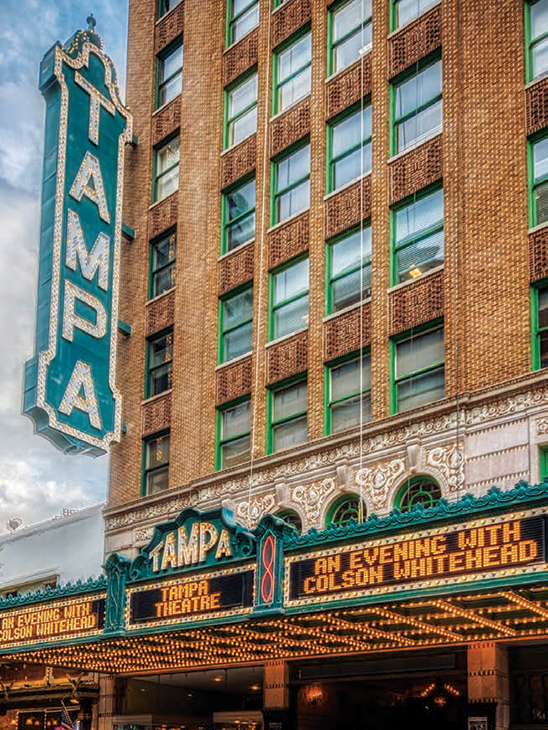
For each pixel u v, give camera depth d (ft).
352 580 57.98
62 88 96.63
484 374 73.82
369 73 90.53
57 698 102.37
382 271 83.76
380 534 57.16
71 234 93.76
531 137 76.07
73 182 95.45
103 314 94.73
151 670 92.12
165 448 102.47
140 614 71.15
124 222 114.01
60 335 90.02
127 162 116.06
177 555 69.51
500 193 76.69
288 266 93.76
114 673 94.84
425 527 55.01
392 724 79.00
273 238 95.40
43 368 87.35
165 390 104.17
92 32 103.86
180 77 113.91
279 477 86.48
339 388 85.56
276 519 62.64
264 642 73.82
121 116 103.96
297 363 89.15
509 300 73.72
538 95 76.13
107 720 95.04
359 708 81.71
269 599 62.03
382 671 75.97
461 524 53.31
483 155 78.79
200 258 103.14
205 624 66.23
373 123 88.33
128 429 106.11
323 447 83.15
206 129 107.24
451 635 67.36
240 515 88.99
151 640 73.87
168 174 111.96
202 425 96.58
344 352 85.30
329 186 91.91
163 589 70.08
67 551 114.11
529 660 68.23
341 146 92.07
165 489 100.53
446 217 79.97
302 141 95.66
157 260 110.22
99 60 103.35
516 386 70.64
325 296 88.53
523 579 49.80
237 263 98.63
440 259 80.23
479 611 58.85
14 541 121.60
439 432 74.95
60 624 77.82
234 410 94.99
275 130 98.78
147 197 112.37
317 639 71.61
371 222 86.12
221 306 99.76
